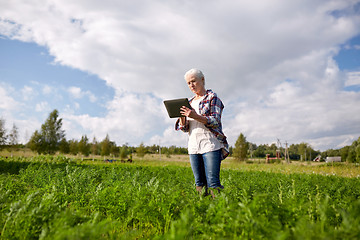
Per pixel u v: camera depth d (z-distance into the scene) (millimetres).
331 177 9406
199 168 3734
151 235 2594
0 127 39375
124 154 49688
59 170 7754
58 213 2326
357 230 1594
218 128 3609
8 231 2178
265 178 8570
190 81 3771
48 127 47406
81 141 48219
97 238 1847
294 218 2074
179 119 3883
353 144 53125
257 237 1798
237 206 2193
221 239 1768
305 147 86250
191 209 2432
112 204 3072
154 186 3418
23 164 11773
